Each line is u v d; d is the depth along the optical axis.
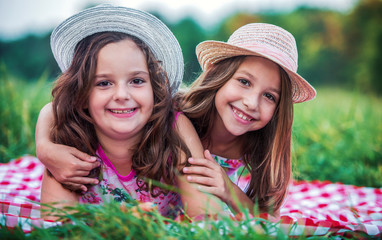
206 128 2.35
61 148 1.96
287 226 1.78
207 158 2.09
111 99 1.85
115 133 1.91
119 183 2.10
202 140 2.40
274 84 2.10
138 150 2.00
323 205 2.65
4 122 4.17
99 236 1.38
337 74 15.71
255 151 2.42
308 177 3.67
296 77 2.14
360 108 5.83
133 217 1.48
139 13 2.00
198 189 1.94
